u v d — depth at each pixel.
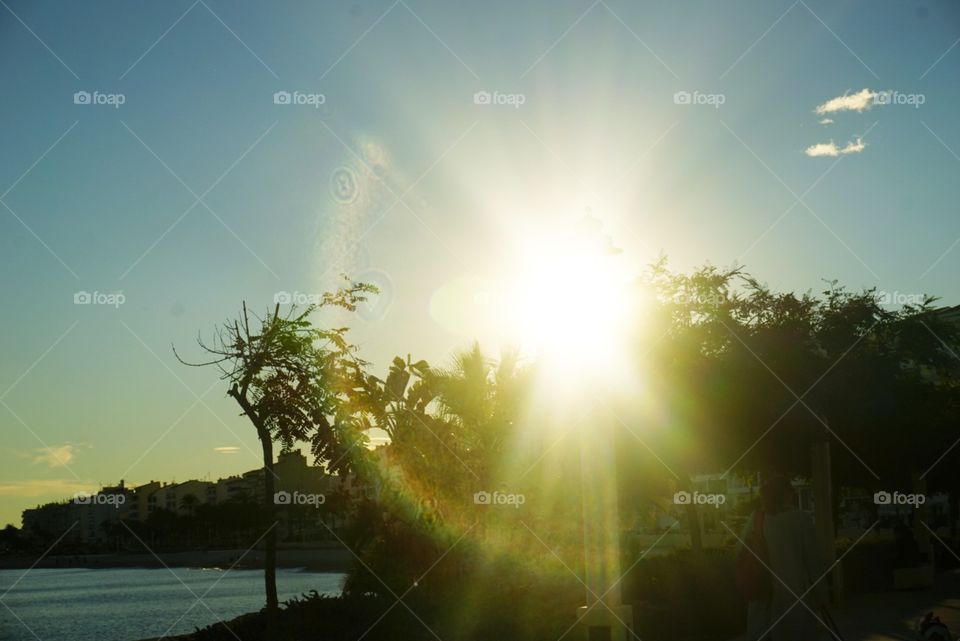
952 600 20.33
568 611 14.71
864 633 14.75
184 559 76.12
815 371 21.69
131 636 28.30
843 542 30.08
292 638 13.20
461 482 19.16
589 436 11.77
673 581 16.34
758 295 22.61
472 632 13.79
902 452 24.58
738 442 21.22
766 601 8.37
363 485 17.22
